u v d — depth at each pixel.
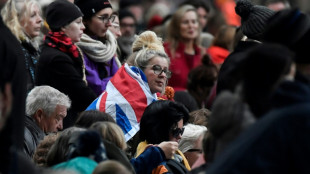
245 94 7.73
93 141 9.17
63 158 10.14
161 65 14.07
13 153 7.87
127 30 22.41
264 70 7.61
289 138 7.09
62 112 13.45
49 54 15.11
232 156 7.18
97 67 16.17
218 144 7.90
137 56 14.19
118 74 14.20
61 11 15.38
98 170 8.17
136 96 13.87
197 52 20.86
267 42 8.38
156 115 12.30
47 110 13.27
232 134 7.77
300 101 7.35
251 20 12.70
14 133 8.30
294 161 7.05
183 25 20.59
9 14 15.95
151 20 25.50
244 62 7.75
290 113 7.18
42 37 18.19
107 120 11.80
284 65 7.61
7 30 8.93
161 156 11.76
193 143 12.90
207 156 9.30
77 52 15.31
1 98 7.65
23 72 8.79
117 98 13.87
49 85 15.05
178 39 20.64
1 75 8.15
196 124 13.57
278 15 9.48
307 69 8.17
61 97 13.51
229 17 24.47
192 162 12.95
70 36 15.45
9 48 8.59
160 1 31.52
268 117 7.26
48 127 13.35
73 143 9.59
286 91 7.43
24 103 8.81
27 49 15.87
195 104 16.34
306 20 8.32
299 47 8.16
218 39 20.30
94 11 16.30
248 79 7.70
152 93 14.20
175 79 20.16
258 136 7.15
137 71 14.12
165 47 20.59
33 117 13.29
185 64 20.45
